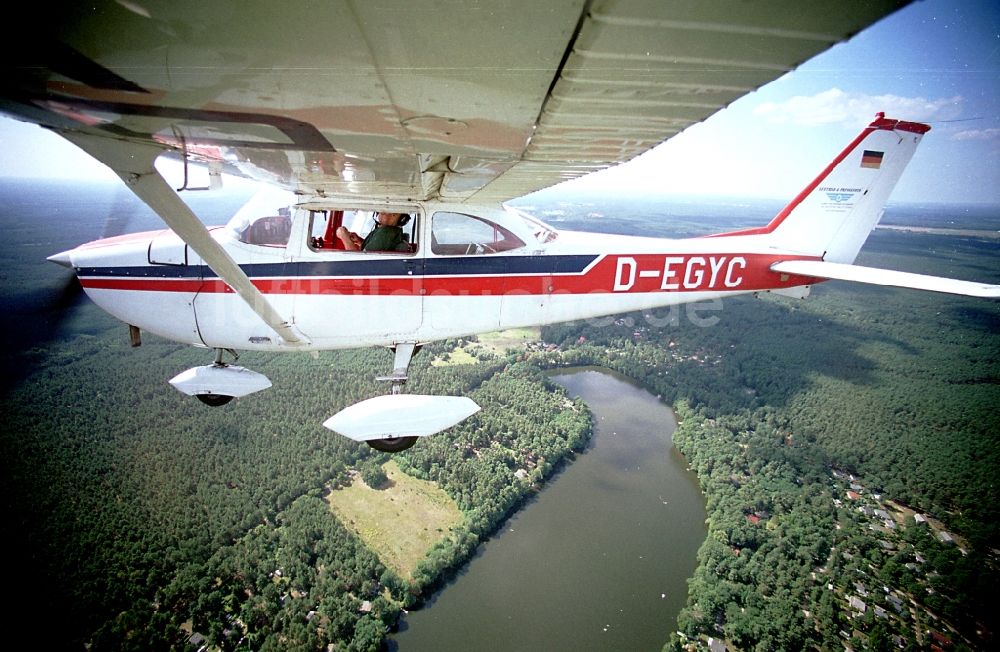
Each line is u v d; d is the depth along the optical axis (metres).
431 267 4.47
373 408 4.48
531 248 4.79
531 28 1.07
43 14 1.08
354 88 1.47
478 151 2.31
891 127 6.48
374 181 3.46
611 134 1.92
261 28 1.10
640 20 1.00
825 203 6.55
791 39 1.08
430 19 1.04
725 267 6.01
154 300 4.38
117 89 1.53
